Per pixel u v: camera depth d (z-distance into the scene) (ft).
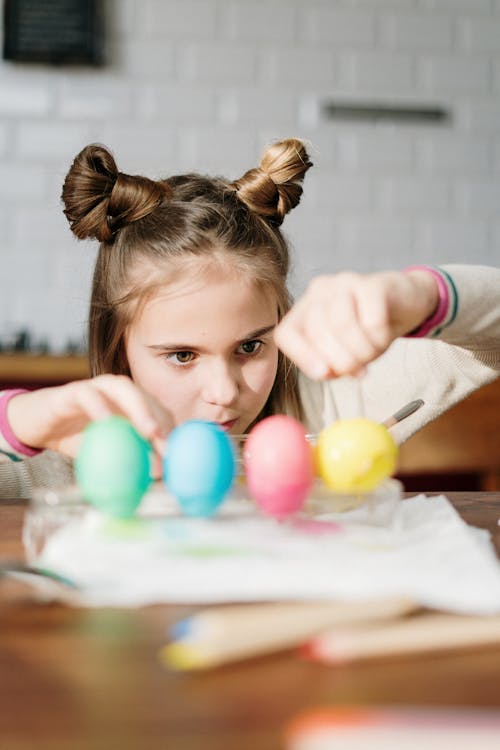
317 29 9.40
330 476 2.22
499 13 9.71
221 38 9.23
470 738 1.03
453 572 1.68
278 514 2.14
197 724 1.13
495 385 4.35
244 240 3.87
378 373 4.58
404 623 1.49
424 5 9.58
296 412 4.46
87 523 2.04
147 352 3.79
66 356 6.54
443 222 9.70
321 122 9.43
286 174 4.17
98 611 1.61
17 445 2.87
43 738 1.09
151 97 9.13
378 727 1.07
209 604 1.64
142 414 2.42
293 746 1.06
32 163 8.95
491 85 9.74
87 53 8.84
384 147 9.55
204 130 9.23
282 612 1.49
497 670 1.32
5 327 8.69
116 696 1.22
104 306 4.18
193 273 3.69
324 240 9.49
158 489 2.20
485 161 9.75
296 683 1.27
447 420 4.37
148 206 4.04
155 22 9.11
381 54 9.52
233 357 3.77
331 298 2.35
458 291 2.76
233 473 2.17
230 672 1.31
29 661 1.36
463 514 2.58
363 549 1.84
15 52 8.79
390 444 2.26
